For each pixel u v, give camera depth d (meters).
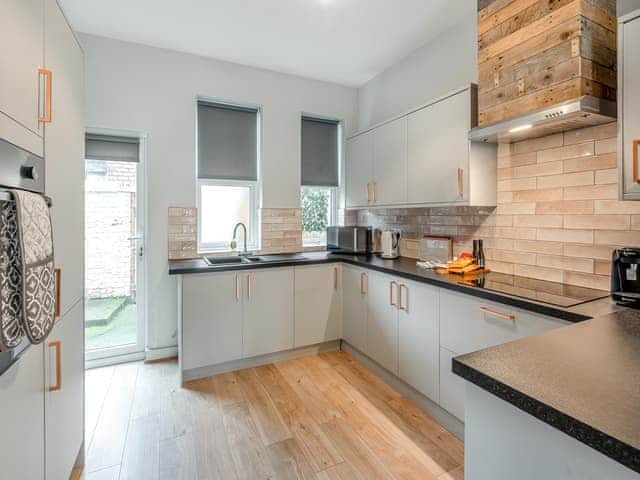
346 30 2.63
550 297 1.58
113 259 2.90
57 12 1.31
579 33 1.51
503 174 2.23
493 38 1.91
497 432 0.75
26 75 1.04
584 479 0.59
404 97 3.09
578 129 1.82
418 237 2.97
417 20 2.50
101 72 2.70
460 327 1.88
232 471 1.65
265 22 2.52
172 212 2.96
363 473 1.64
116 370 2.75
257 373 2.68
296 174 3.47
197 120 3.09
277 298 2.82
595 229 1.76
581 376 0.72
